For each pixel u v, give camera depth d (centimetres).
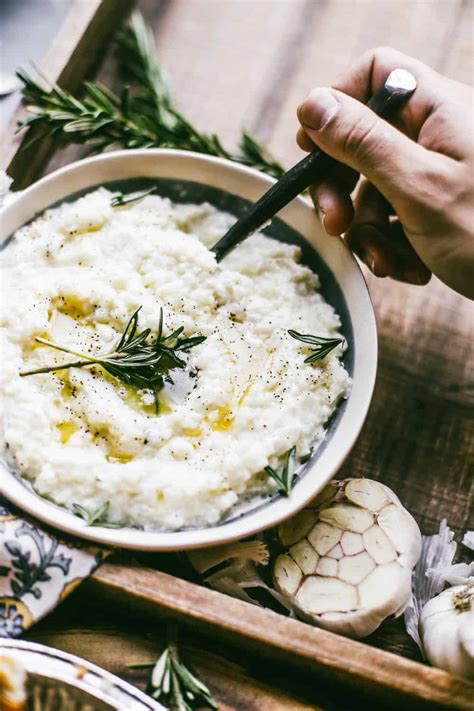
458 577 44
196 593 42
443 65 54
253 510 42
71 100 49
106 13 52
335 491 45
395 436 47
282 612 44
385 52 46
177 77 54
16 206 44
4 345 42
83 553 41
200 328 44
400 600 43
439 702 40
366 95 46
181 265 44
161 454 42
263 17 55
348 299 45
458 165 42
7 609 41
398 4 55
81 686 40
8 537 41
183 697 42
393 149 42
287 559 44
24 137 48
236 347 44
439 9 55
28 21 52
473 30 55
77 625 44
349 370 44
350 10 55
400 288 50
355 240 48
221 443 42
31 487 41
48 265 44
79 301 43
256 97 53
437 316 49
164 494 41
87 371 43
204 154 47
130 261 44
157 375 43
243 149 50
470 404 48
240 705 42
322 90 42
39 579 41
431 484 47
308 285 45
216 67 54
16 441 41
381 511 44
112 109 50
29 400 41
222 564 44
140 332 43
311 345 44
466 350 49
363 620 43
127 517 41
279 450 42
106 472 41
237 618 41
